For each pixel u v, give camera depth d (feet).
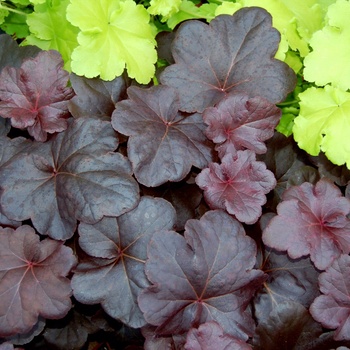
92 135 2.15
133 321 2.03
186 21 2.28
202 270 2.02
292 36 2.43
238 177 2.12
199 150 2.18
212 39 2.28
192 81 2.27
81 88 2.26
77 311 2.21
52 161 2.15
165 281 2.00
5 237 2.07
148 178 2.11
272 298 2.11
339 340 2.04
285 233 2.07
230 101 2.19
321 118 2.29
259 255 2.14
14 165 2.13
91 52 2.27
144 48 2.35
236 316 2.04
